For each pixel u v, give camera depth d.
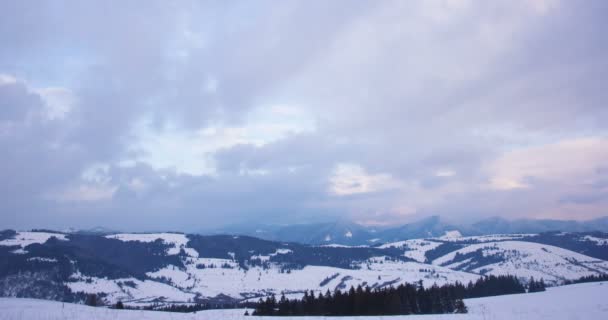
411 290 136.88
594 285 183.62
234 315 59.16
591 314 59.22
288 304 129.25
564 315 58.00
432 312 131.88
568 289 172.12
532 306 100.50
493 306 118.56
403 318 57.47
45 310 51.81
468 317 56.53
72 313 49.16
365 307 120.06
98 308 61.19
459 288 179.38
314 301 128.50
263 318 55.97
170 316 52.84
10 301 64.00
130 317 49.00
